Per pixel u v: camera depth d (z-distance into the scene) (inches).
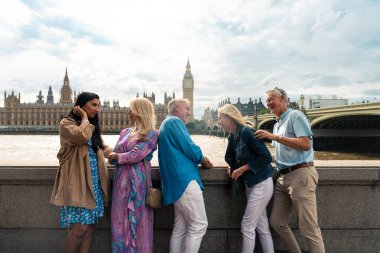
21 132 5920.3
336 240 169.3
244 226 142.8
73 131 127.6
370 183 167.8
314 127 2054.6
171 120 138.4
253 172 135.9
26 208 164.6
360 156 1807.3
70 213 131.0
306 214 137.6
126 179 134.0
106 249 166.6
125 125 6309.1
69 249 133.0
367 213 169.6
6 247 164.7
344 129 2212.1
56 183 134.7
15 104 6456.7
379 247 168.9
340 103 4367.6
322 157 1758.1
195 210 132.8
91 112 139.3
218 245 169.0
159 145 137.9
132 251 131.2
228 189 168.9
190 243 132.2
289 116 142.5
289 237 150.9
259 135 137.6
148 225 135.3
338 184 168.9
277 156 147.3
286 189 146.4
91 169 135.6
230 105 145.5
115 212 133.7
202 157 138.3
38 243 165.0
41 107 6432.1
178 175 132.6
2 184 163.9
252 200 139.7
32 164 163.9
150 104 137.9
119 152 138.5
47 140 3339.1
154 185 162.9
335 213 169.8
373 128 2224.4
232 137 148.3
